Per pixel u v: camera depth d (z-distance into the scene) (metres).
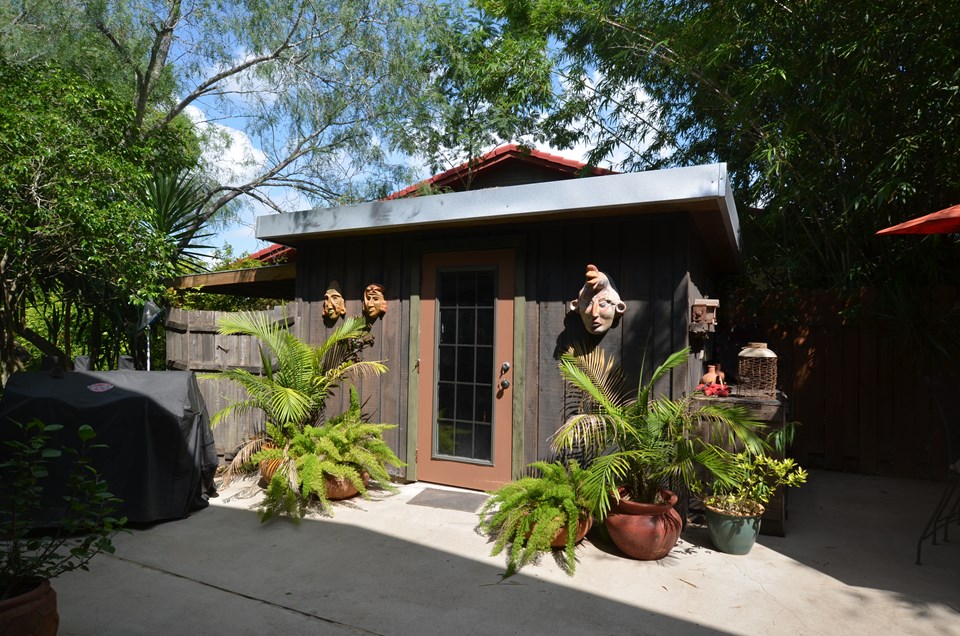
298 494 4.17
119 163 4.79
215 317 5.26
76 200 4.36
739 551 3.44
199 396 4.26
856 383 5.71
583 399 4.13
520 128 8.94
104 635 2.46
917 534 3.88
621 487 3.51
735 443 3.77
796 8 4.84
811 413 5.93
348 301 5.29
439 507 4.21
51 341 7.12
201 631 2.51
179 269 6.63
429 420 4.84
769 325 6.18
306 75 8.56
